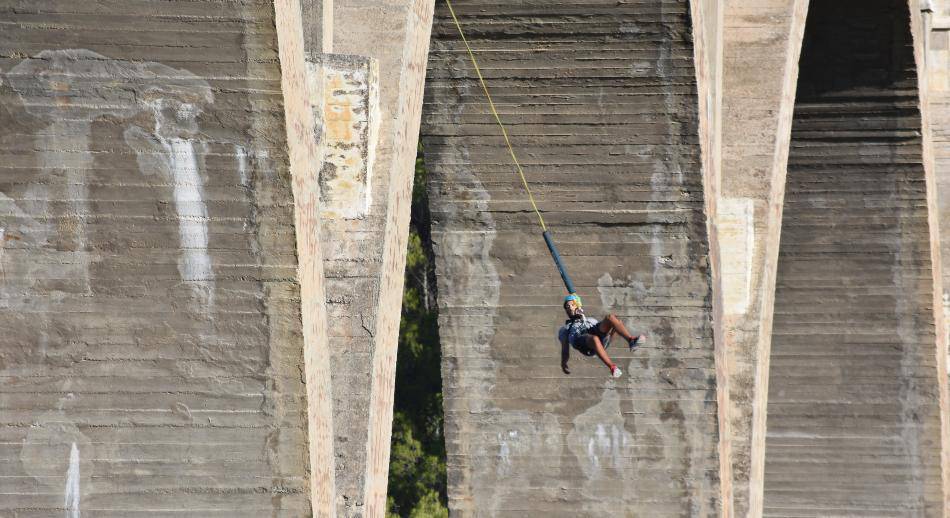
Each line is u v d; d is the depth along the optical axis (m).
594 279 36.97
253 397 21.59
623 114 35.56
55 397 21.58
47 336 21.42
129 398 21.61
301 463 21.75
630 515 37.59
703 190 35.91
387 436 27.72
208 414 21.66
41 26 20.28
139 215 21.09
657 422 37.31
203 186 20.97
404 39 28.14
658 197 36.12
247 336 21.42
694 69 34.78
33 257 21.20
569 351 34.81
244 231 21.06
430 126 36.66
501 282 37.53
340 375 26.53
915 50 51.97
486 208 37.09
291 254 21.19
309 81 26.83
